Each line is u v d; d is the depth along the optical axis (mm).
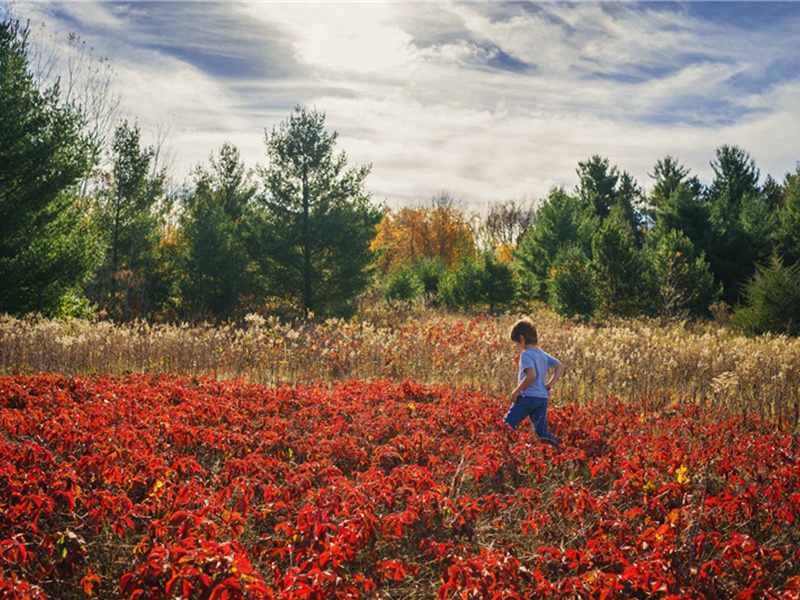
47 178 18297
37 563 3697
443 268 37531
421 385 9492
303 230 21938
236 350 11812
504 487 5422
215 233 22859
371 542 4199
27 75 18953
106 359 11477
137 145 25969
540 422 6246
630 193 45656
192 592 3203
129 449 5531
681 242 22922
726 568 3686
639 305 21828
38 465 5188
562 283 22703
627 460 5406
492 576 3303
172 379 9938
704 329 18562
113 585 3703
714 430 6797
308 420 7180
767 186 38500
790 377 9375
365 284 23078
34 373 10812
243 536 4359
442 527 4422
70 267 18422
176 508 4301
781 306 17047
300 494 4664
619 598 3523
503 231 71750
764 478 5215
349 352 11969
